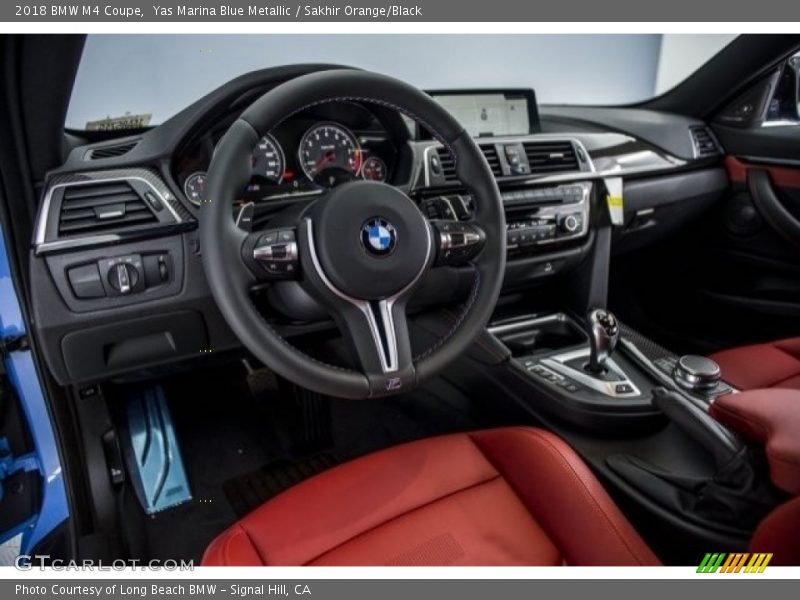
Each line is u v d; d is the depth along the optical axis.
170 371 1.30
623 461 1.11
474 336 0.91
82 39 0.84
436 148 1.21
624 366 1.29
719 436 0.94
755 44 1.59
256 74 1.01
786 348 1.32
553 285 1.57
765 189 1.65
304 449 1.48
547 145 1.39
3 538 1.13
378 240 0.81
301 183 1.14
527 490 0.86
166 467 1.38
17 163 0.92
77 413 1.24
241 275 0.81
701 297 1.85
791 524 0.62
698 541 0.94
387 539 0.78
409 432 1.55
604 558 0.75
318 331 1.15
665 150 1.62
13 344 1.14
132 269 0.97
